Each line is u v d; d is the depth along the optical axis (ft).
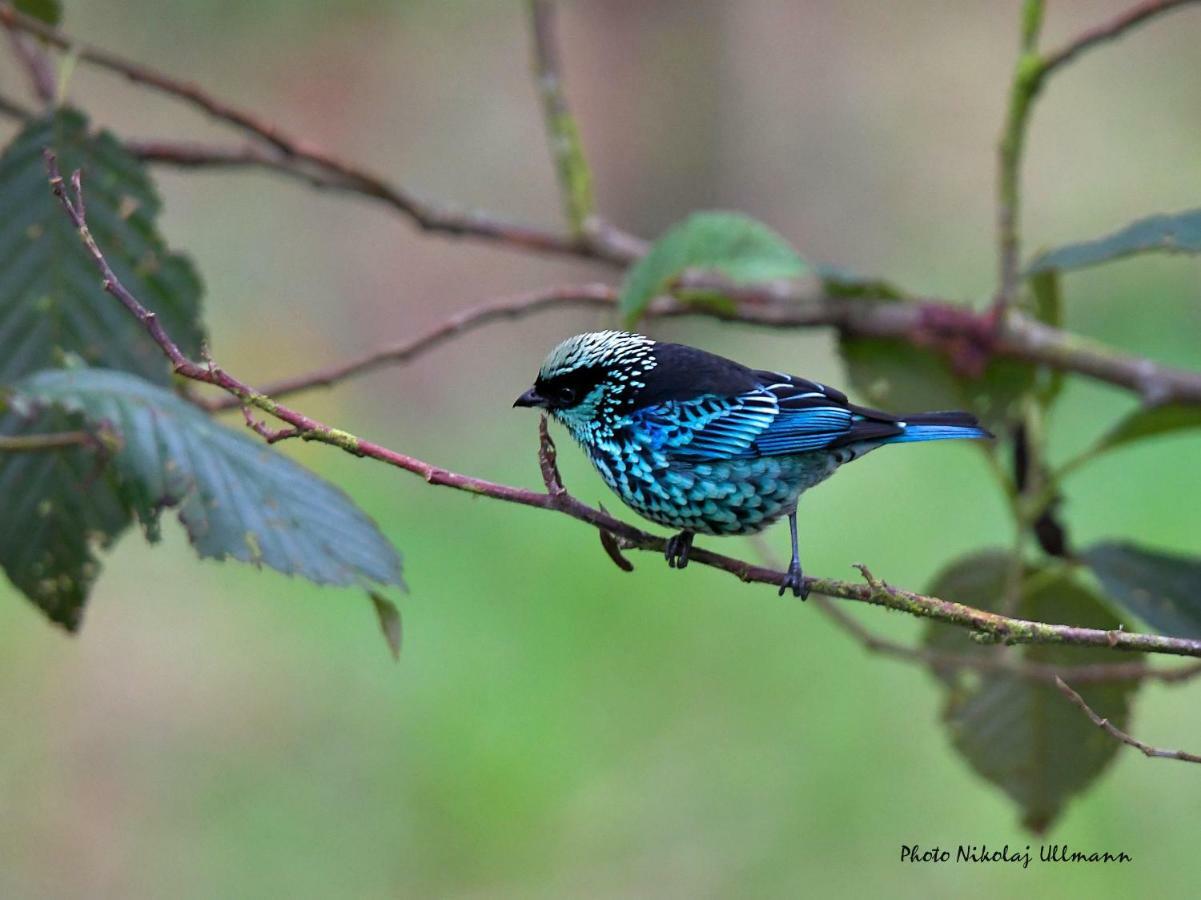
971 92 93.76
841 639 48.49
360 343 80.38
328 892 43.39
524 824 44.68
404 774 46.98
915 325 28.48
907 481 57.62
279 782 47.39
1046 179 89.51
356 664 51.37
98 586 56.18
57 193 19.54
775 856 42.16
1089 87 94.99
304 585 53.88
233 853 45.21
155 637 53.47
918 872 40.73
